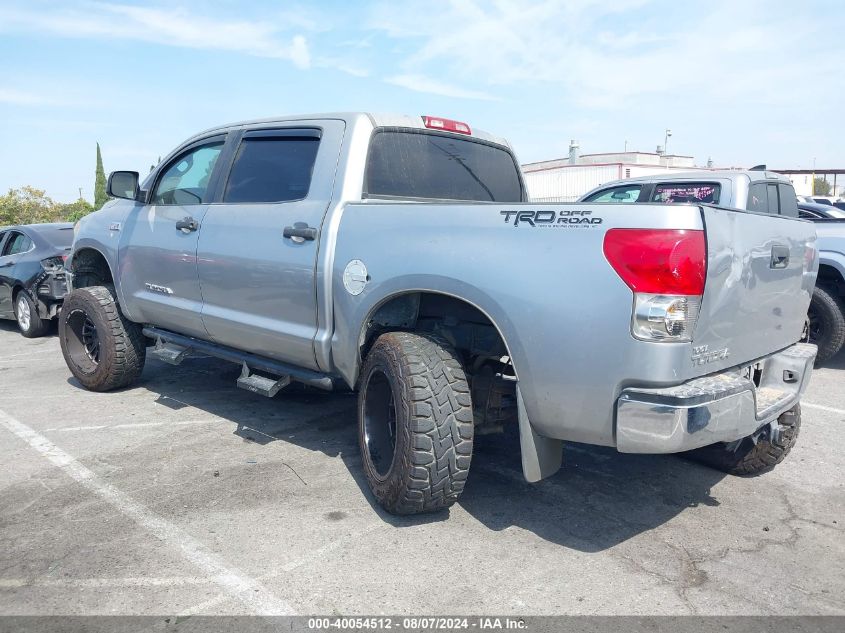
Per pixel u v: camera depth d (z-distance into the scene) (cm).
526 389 286
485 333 334
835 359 741
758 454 383
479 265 295
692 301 256
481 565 291
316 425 480
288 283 386
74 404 536
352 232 354
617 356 261
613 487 381
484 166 466
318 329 375
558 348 273
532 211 286
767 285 314
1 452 427
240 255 416
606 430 273
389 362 322
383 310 354
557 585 276
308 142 407
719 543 316
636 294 255
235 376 626
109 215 554
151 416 502
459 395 313
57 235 941
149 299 501
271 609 257
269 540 311
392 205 341
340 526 325
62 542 308
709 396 260
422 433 307
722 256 267
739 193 645
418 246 321
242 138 450
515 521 335
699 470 410
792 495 373
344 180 375
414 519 334
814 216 790
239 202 437
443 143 435
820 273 694
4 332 992
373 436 349
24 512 340
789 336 359
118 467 400
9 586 271
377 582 277
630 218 259
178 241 468
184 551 301
